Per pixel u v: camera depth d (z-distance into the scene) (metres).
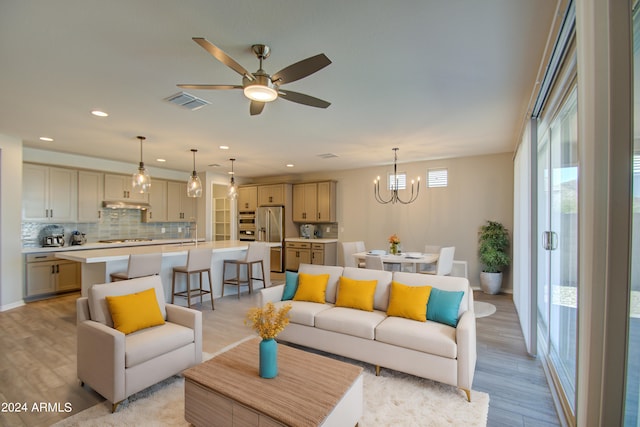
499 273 5.56
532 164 3.20
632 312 1.28
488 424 2.10
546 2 1.75
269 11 1.82
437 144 5.06
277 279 6.94
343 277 3.41
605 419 1.32
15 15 1.83
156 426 2.04
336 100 3.19
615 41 1.25
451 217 6.20
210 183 7.88
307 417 1.57
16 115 3.60
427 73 2.62
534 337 3.13
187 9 1.80
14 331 3.73
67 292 5.67
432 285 3.00
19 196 4.79
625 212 1.26
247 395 1.75
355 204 7.38
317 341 3.00
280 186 8.03
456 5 1.78
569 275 2.58
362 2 1.75
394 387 2.51
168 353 2.48
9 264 4.69
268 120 3.82
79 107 3.35
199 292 5.07
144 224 7.25
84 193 5.95
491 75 2.64
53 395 2.39
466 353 2.34
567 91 2.38
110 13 1.83
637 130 1.25
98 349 2.27
